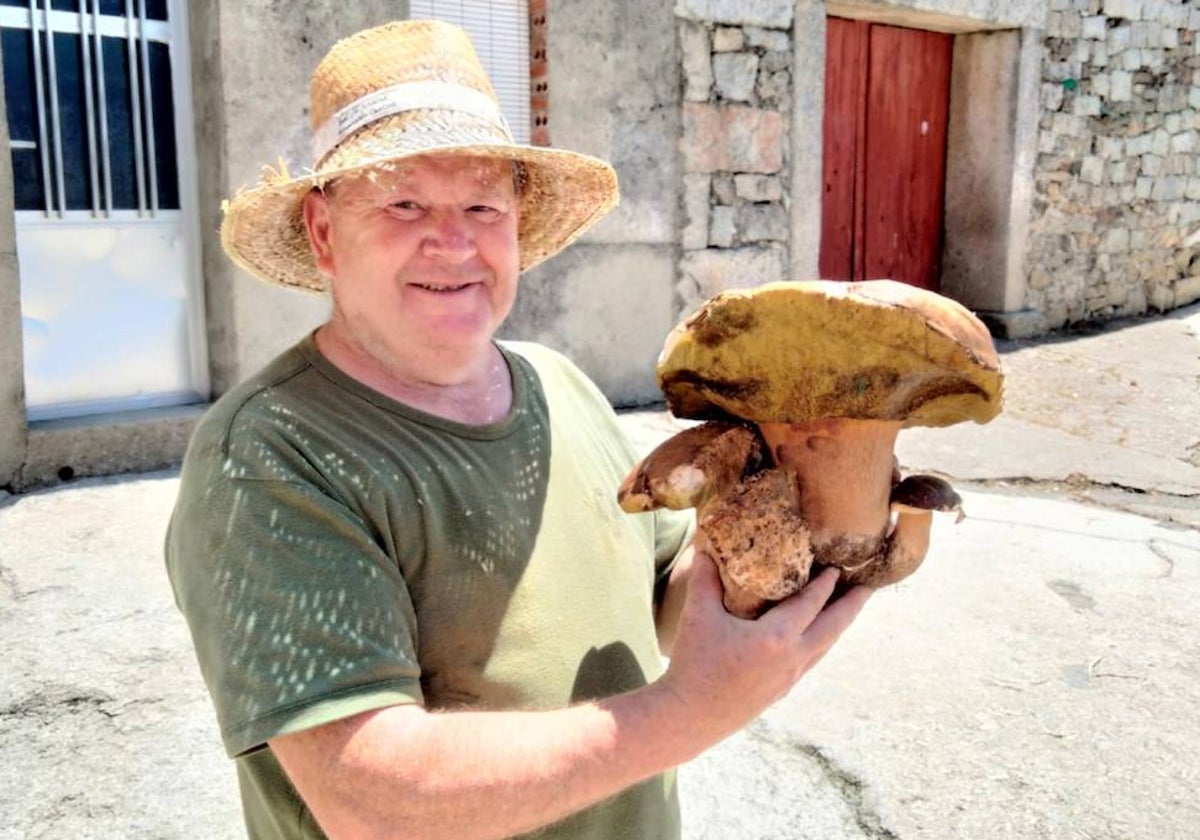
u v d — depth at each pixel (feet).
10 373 13.78
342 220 4.01
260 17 15.12
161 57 15.43
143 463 15.07
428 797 3.12
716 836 7.68
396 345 4.02
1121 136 28.78
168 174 15.76
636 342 20.44
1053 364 24.52
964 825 7.87
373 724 3.17
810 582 3.57
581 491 4.38
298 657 3.20
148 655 9.66
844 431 3.47
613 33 18.97
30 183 14.56
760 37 20.94
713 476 3.46
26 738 8.36
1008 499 16.01
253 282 15.67
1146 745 9.00
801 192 22.16
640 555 4.62
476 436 4.06
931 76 26.86
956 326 3.13
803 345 3.18
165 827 7.48
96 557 11.77
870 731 9.08
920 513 3.75
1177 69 29.63
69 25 14.57
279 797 3.77
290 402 3.77
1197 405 21.65
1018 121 26.30
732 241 21.31
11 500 13.58
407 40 4.09
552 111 18.53
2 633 9.93
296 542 3.38
